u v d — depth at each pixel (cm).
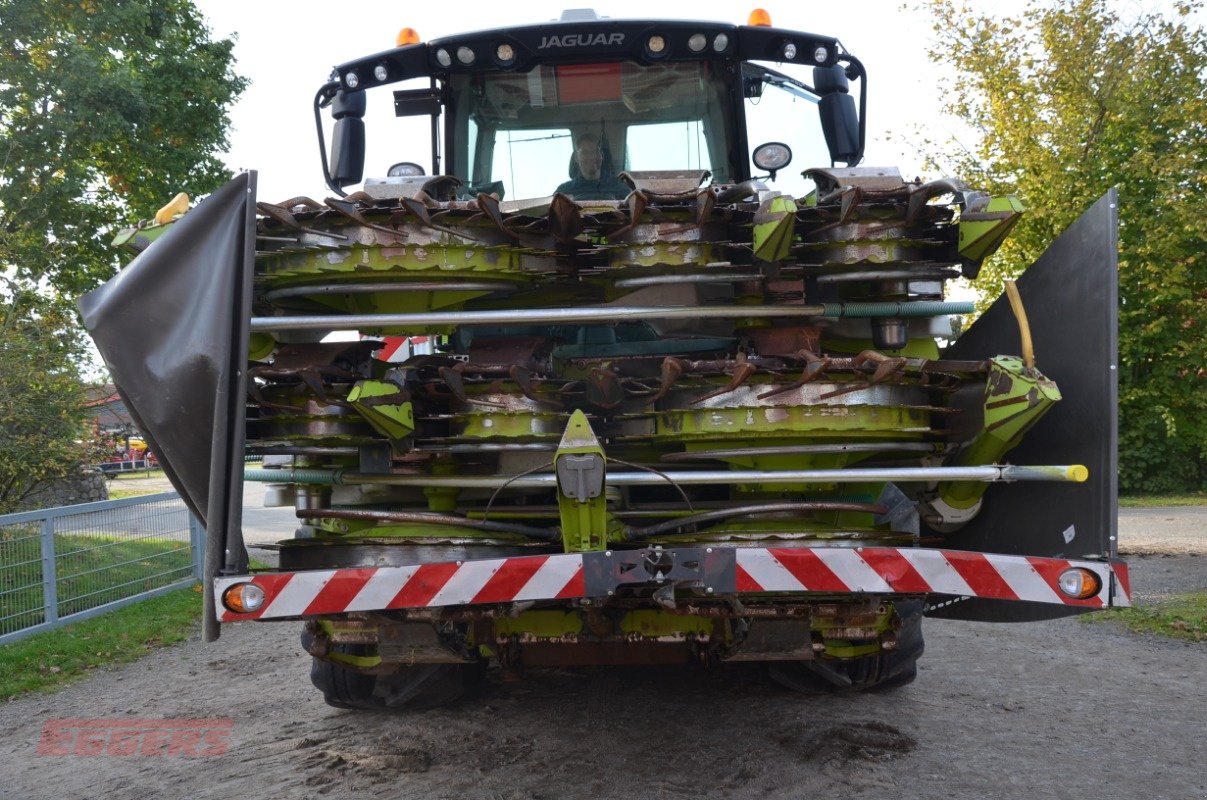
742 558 364
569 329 509
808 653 405
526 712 530
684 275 423
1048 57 1877
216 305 370
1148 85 1858
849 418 402
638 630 426
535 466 426
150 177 2041
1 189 1750
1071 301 424
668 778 426
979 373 419
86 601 880
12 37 1759
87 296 399
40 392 1172
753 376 403
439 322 410
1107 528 392
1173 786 410
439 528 419
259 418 418
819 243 428
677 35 567
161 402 376
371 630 427
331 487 476
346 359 429
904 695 557
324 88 578
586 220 426
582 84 581
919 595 392
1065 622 766
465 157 586
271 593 364
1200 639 694
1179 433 2033
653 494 471
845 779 420
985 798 398
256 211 378
